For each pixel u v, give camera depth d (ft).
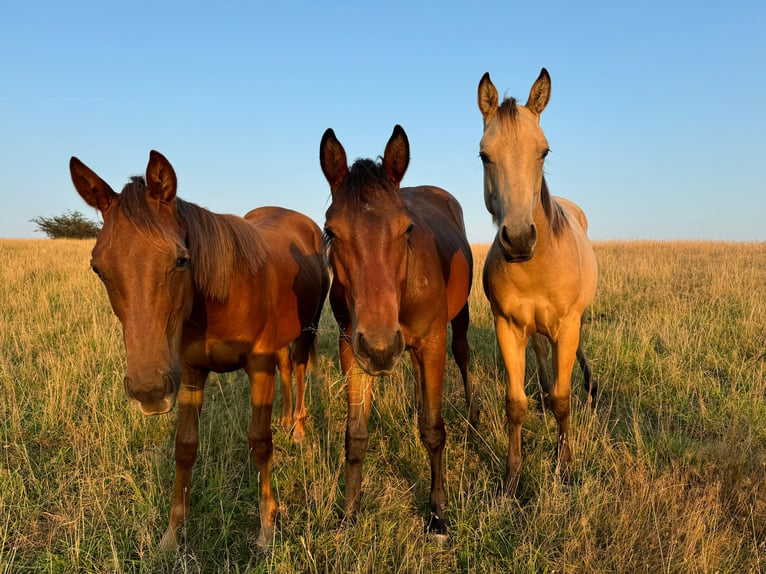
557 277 10.32
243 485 10.48
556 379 11.08
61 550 8.50
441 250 11.15
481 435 12.30
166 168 7.23
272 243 11.31
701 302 23.90
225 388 15.99
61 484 10.05
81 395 14.15
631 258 42.27
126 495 9.99
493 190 9.70
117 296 6.69
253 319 9.16
